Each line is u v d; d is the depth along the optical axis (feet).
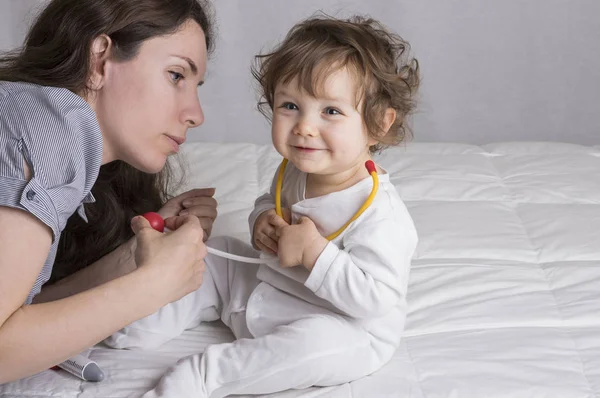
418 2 9.91
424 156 7.50
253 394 4.53
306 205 4.80
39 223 3.89
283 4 9.86
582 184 7.00
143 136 4.40
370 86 4.50
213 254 5.26
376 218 4.55
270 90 4.75
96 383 4.50
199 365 4.44
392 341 4.74
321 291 4.50
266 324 4.80
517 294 5.43
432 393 4.44
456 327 5.11
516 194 6.85
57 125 4.03
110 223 5.40
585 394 4.45
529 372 4.61
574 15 10.06
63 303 3.93
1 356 3.79
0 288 3.76
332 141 4.49
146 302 4.08
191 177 6.95
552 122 10.48
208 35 4.87
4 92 4.12
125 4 4.25
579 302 5.35
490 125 10.48
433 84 10.27
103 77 4.31
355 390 4.51
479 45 10.14
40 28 4.50
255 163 7.30
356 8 9.92
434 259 5.86
